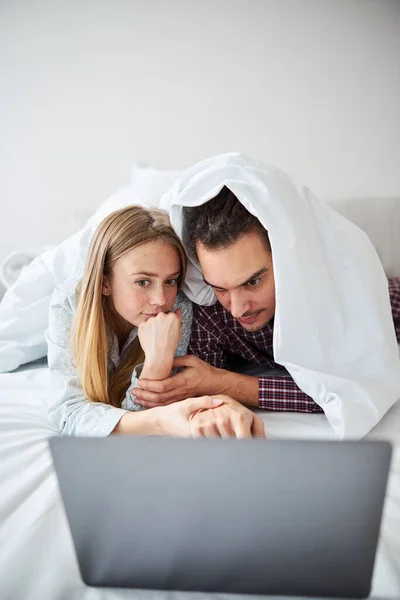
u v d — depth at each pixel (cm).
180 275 100
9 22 196
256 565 53
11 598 54
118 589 55
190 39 193
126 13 193
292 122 195
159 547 53
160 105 198
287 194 94
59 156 204
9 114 202
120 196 157
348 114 192
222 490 51
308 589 53
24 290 126
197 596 54
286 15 188
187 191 95
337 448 49
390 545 60
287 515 51
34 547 61
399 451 81
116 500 52
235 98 195
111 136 201
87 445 51
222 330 112
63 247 129
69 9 194
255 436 79
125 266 94
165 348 93
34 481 74
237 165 94
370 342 97
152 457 51
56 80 199
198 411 80
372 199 171
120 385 103
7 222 209
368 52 188
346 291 98
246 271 91
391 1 184
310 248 95
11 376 117
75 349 97
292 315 92
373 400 91
